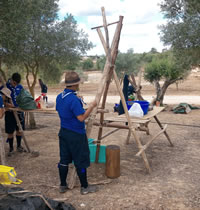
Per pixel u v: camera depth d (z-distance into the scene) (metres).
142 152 4.54
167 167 4.88
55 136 7.62
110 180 4.18
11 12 6.16
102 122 4.81
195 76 38.66
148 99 20.69
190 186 3.94
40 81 14.35
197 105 16.08
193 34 9.72
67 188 3.85
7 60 8.33
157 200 3.44
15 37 6.55
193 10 9.41
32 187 3.92
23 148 5.96
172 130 8.23
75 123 3.51
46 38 8.69
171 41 10.82
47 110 5.03
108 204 3.35
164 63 15.34
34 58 8.91
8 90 5.30
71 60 9.71
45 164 5.05
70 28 9.16
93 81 38.31
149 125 9.12
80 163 3.59
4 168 3.94
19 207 2.55
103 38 4.27
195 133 7.75
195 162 5.14
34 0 6.93
